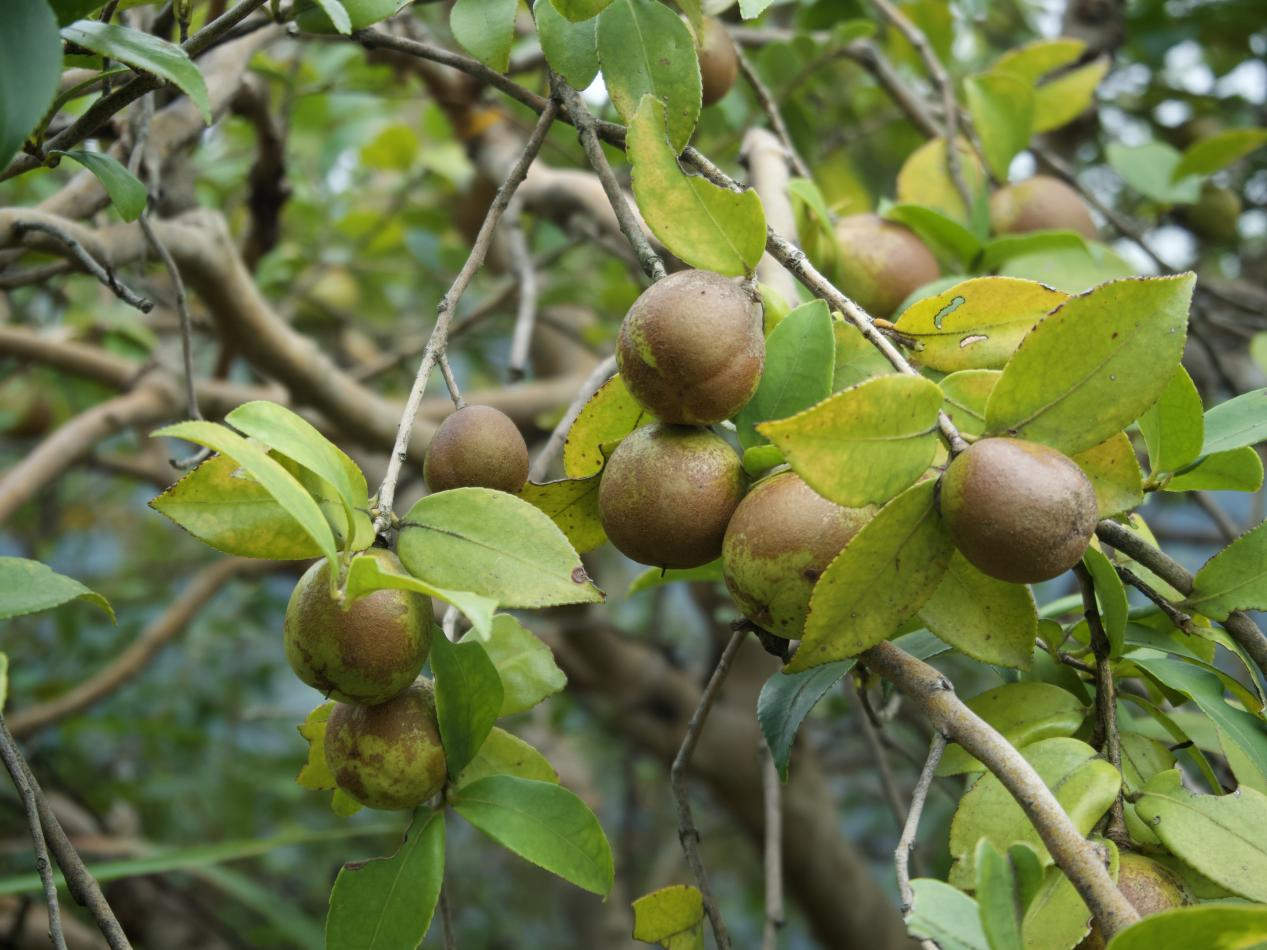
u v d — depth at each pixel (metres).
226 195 1.26
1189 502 1.08
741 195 0.51
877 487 0.47
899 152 1.24
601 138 0.57
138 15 0.79
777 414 0.51
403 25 0.99
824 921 1.31
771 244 0.51
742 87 1.08
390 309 1.54
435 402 1.17
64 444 0.99
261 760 1.55
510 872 1.91
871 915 1.32
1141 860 0.51
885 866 1.73
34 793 0.55
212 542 0.50
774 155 0.77
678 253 0.52
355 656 0.49
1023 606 0.50
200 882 1.49
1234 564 0.55
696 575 0.67
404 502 1.30
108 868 0.74
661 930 0.58
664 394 0.50
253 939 1.37
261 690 1.65
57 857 0.55
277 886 1.59
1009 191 0.86
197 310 1.24
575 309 1.45
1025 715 0.55
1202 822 0.51
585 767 1.76
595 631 1.30
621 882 1.65
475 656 0.51
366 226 1.33
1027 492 0.46
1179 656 0.56
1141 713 0.65
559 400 1.17
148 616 1.63
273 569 1.31
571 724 1.66
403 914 0.51
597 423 0.56
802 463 0.46
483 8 0.59
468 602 0.45
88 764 1.56
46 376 1.47
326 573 0.49
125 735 1.61
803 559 0.48
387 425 1.01
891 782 0.82
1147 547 0.56
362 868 0.52
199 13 0.73
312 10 0.64
